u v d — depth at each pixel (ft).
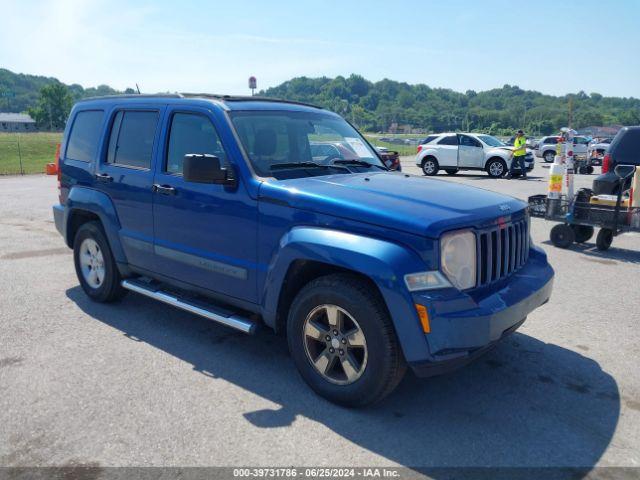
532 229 33.86
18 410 11.54
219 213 13.55
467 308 10.58
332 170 14.47
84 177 17.88
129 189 15.99
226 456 10.06
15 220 34.60
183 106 14.90
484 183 63.57
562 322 17.34
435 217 10.81
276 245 12.48
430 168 76.07
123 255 16.78
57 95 525.34
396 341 10.88
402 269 10.37
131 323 16.71
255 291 13.16
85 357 14.23
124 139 16.66
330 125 16.34
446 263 10.68
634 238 31.37
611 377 13.53
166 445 10.37
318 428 11.02
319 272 12.59
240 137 13.53
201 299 15.85
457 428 11.13
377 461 9.99
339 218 11.46
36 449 10.20
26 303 18.47
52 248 26.84
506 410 11.88
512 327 11.95
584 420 11.54
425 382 13.15
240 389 12.61
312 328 12.01
